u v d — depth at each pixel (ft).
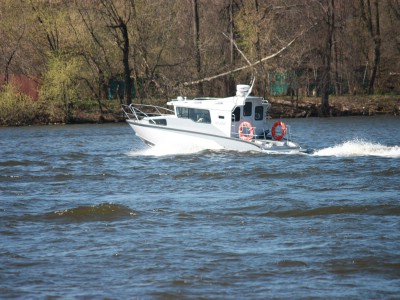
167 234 212.02
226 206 248.32
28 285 172.35
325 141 487.20
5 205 253.85
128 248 198.59
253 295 165.48
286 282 172.55
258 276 176.55
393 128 599.57
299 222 224.53
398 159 347.56
